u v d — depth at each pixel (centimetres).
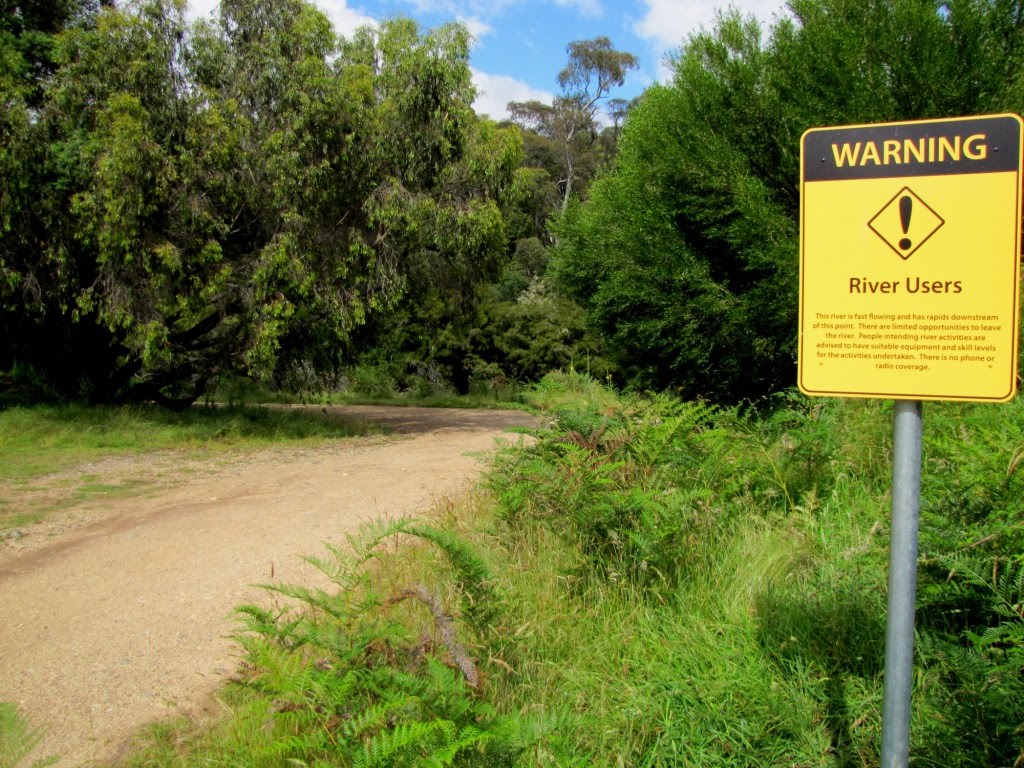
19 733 316
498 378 2844
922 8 846
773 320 901
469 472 996
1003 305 227
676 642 378
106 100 1402
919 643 341
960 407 575
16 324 1669
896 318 238
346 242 1552
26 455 1248
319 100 1463
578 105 6819
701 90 1009
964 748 291
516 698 343
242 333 1622
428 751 277
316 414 1834
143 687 434
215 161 1424
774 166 984
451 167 1622
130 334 1478
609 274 1114
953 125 230
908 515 234
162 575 630
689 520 483
